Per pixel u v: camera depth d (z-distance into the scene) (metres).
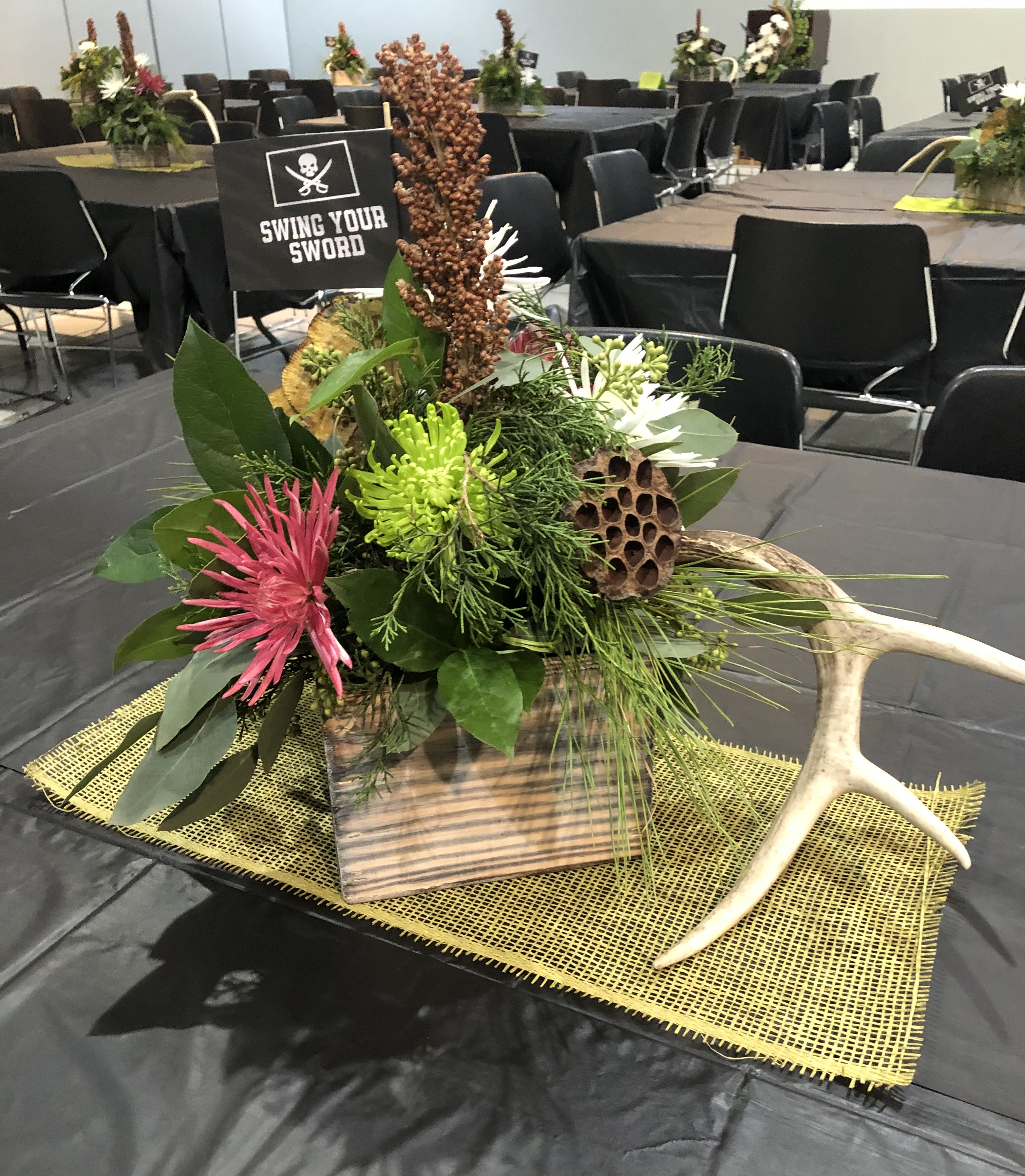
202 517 0.53
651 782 0.66
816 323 2.39
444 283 0.54
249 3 9.95
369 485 0.52
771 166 6.29
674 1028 0.58
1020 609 1.03
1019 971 0.62
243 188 0.80
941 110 8.52
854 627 0.66
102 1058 0.57
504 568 0.54
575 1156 0.51
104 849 0.72
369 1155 0.52
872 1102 0.54
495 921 0.65
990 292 2.33
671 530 0.55
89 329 4.39
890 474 1.35
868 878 0.68
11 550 1.17
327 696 0.58
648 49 9.52
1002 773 0.79
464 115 0.51
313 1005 0.60
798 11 7.78
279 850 0.71
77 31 8.12
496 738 0.51
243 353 3.79
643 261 2.80
